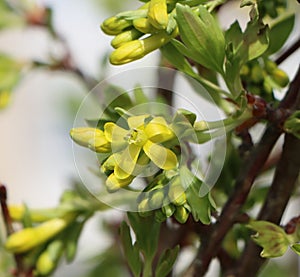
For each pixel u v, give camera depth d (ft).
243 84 0.88
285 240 0.83
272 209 0.87
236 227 0.94
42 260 0.94
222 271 0.93
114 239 1.11
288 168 0.86
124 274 1.10
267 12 0.89
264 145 0.86
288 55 0.90
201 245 0.89
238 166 0.93
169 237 0.94
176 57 0.83
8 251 0.94
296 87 0.84
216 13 0.91
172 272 0.95
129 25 0.81
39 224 0.95
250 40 0.81
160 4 0.79
